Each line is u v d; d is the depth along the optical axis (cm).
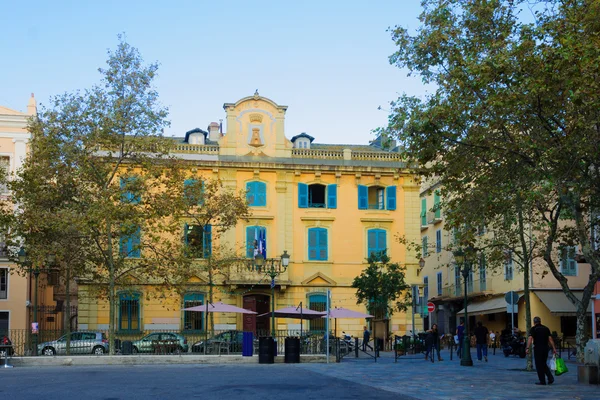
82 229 3212
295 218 4769
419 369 2712
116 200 3316
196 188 3703
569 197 2222
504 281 4769
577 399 1658
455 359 3522
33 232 3559
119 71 3372
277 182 4762
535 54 1927
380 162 4903
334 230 4803
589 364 2077
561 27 1928
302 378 2197
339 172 4819
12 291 4584
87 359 2977
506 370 2667
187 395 1678
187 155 4688
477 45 2141
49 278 5275
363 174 4862
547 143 1997
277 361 3128
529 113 2002
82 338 3822
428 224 6019
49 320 5200
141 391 1772
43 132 3378
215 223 4506
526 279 2705
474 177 2245
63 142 3372
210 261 3931
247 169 4722
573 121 1950
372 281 4334
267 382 2038
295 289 4716
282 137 4828
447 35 2131
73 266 3647
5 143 4625
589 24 1877
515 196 2211
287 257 3528
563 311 4316
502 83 2008
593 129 1923
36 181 3378
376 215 4859
